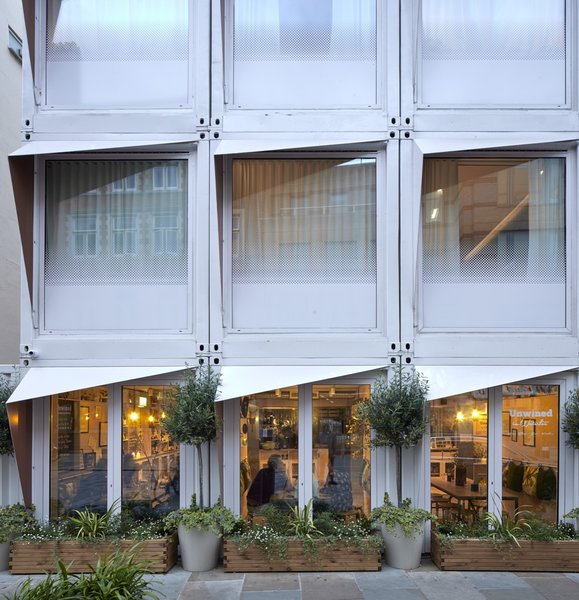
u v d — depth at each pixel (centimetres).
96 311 752
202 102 746
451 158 761
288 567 655
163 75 762
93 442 735
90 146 731
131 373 716
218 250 731
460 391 693
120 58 765
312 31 766
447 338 729
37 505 725
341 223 758
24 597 471
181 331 744
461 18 765
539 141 729
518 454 731
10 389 719
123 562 534
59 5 773
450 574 649
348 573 653
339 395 733
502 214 758
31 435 733
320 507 721
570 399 715
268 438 729
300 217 761
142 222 763
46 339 736
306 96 757
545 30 762
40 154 735
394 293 729
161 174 769
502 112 749
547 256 752
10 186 1170
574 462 722
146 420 734
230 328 743
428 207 760
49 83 762
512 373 712
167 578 639
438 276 751
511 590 602
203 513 667
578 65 747
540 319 743
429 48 762
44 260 758
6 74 1158
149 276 755
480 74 758
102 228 764
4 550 669
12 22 1184
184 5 770
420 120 746
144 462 731
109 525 680
